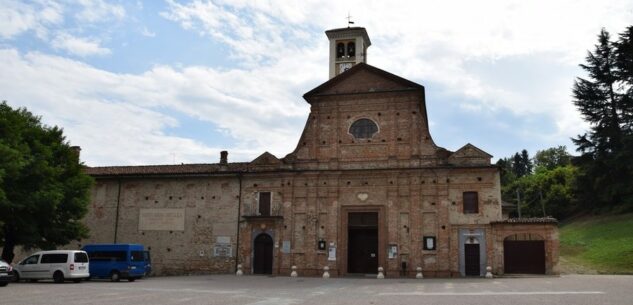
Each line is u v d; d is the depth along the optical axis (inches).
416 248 1542.8
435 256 1524.4
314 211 1633.9
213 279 1413.6
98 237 1811.0
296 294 889.5
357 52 1975.9
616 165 2449.6
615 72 2630.4
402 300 770.2
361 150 1644.9
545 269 1449.3
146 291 948.0
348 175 1635.1
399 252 1550.2
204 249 1715.1
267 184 1699.1
